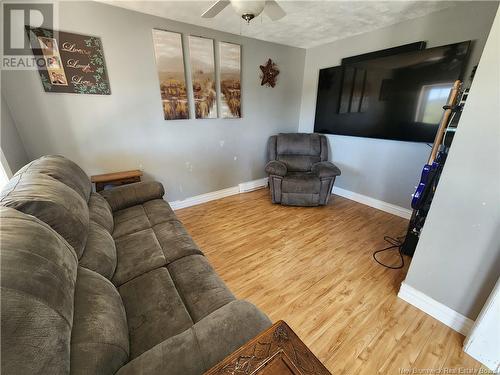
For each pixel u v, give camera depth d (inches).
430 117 93.8
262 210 119.3
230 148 132.2
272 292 66.2
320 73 133.1
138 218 70.7
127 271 49.1
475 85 43.2
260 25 102.4
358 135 121.9
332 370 46.4
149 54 95.0
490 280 47.3
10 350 18.8
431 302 57.4
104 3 82.0
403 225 103.1
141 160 104.8
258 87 131.8
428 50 89.5
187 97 108.9
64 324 24.5
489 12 76.2
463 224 49.1
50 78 79.4
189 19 96.2
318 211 118.0
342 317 58.0
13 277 22.2
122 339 30.5
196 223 106.0
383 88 106.5
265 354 26.3
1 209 32.1
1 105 68.8
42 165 52.2
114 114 93.7
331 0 79.0
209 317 32.2
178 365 26.3
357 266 76.7
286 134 139.1
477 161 45.1
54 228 38.8
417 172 103.7
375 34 107.7
